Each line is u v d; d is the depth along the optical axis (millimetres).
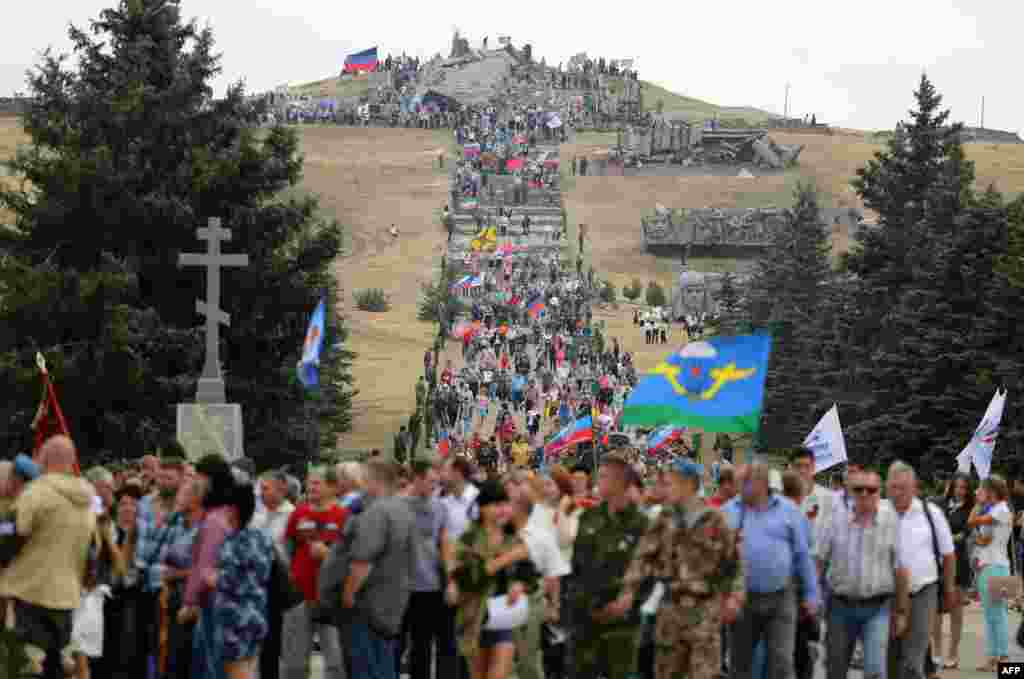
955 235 150250
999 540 57125
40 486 38594
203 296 132000
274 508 45312
